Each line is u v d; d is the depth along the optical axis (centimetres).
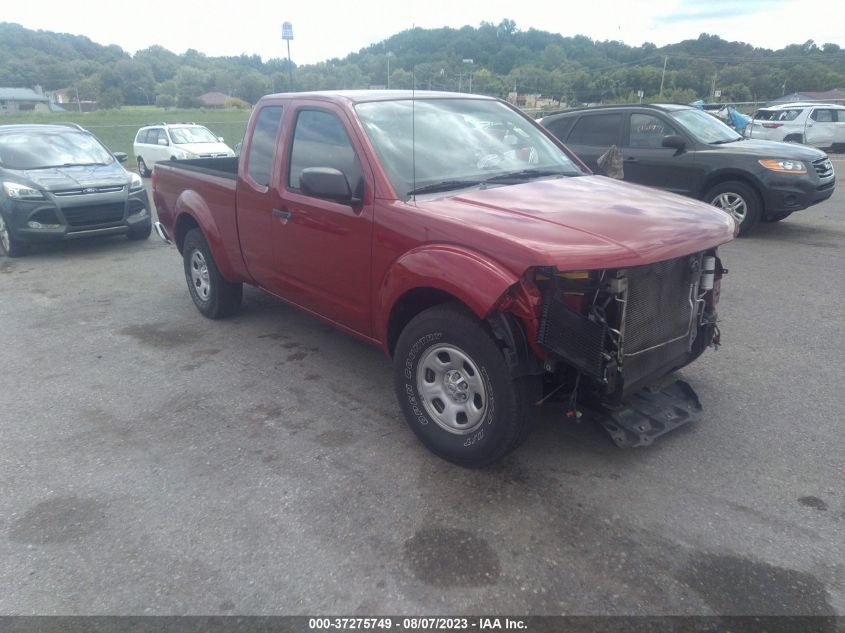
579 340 300
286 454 374
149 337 572
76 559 291
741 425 391
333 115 423
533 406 322
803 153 873
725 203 905
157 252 937
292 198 441
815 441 371
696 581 269
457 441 346
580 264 287
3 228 898
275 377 481
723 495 324
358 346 540
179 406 438
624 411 361
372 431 398
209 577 278
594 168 995
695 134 923
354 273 397
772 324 561
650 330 329
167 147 1877
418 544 295
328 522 312
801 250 829
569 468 351
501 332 305
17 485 349
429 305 367
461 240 322
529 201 362
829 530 297
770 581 268
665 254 307
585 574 274
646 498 323
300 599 265
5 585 276
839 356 490
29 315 645
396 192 371
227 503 329
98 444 390
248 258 514
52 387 472
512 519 310
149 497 336
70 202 882
